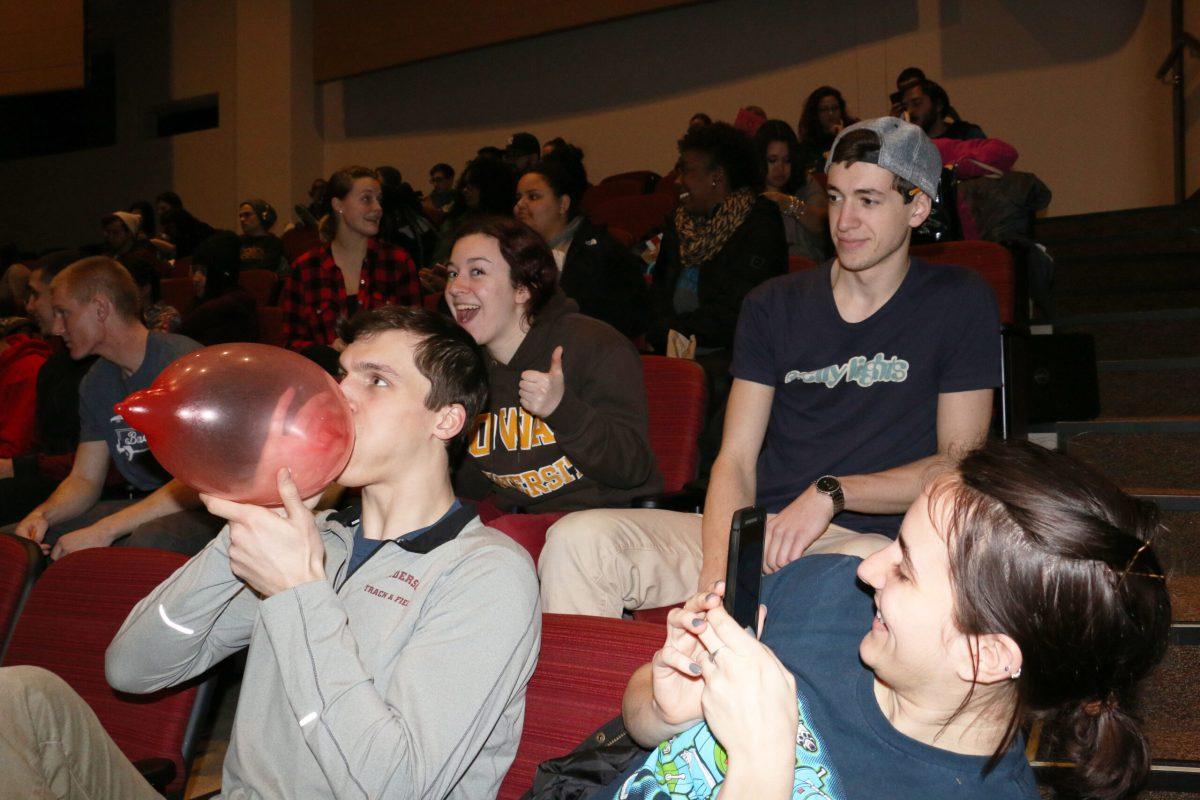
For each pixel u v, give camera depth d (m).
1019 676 0.91
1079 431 2.71
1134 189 5.70
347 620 1.20
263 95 8.80
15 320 5.37
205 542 2.51
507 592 1.27
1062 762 1.21
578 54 7.71
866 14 6.51
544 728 1.31
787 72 6.82
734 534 0.99
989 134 6.12
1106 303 3.83
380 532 1.38
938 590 0.92
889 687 1.03
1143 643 0.89
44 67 8.80
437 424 1.36
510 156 5.84
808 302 1.99
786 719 0.88
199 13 9.37
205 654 1.44
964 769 0.97
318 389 1.19
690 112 7.23
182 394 1.12
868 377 1.92
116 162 9.84
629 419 2.25
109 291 2.63
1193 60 5.03
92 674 1.63
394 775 1.12
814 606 1.16
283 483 1.16
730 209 3.36
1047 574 0.87
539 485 2.30
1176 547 2.25
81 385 2.77
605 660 1.30
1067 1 5.89
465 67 8.23
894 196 1.85
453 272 2.32
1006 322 2.55
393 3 8.28
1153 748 1.71
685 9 7.22
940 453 1.84
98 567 1.72
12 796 1.27
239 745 1.27
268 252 6.72
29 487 3.13
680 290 3.50
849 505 1.76
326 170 8.87
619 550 1.90
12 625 1.79
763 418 2.02
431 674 1.20
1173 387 2.96
